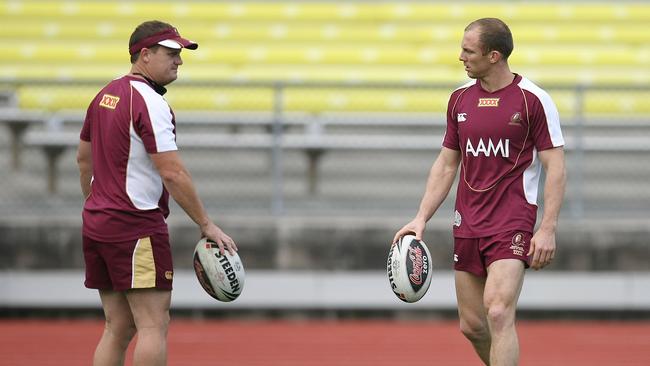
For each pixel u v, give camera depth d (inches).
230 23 2379.4
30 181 1872.5
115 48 2338.8
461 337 1579.7
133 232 870.4
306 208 1796.3
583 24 2396.7
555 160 890.7
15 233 1737.2
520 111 888.9
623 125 1879.9
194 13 2395.4
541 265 888.9
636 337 1594.5
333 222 1752.0
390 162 1913.1
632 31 2388.0
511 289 880.3
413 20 2396.7
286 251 1747.0
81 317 1745.8
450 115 933.8
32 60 2297.0
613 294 1750.7
